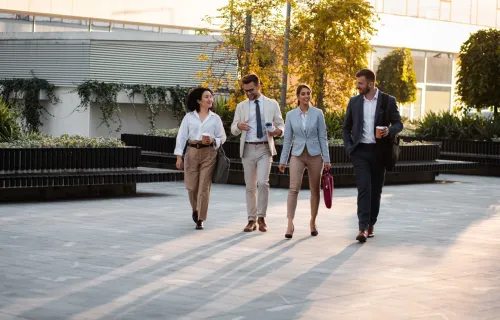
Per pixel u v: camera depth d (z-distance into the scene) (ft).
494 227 43.65
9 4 110.42
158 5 121.80
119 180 54.24
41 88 105.91
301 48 88.53
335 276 28.35
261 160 39.14
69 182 51.44
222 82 84.02
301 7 89.81
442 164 77.51
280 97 83.87
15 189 52.65
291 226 37.52
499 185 76.38
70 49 105.09
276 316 22.33
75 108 104.47
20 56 108.68
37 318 21.56
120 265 29.55
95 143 55.88
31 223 40.78
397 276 28.60
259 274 28.40
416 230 41.50
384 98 36.83
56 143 54.24
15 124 56.75
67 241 35.04
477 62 100.22
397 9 152.15
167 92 107.86
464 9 162.81
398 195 62.44
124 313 22.33
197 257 31.58
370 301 24.49
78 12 115.24
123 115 106.01
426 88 158.61
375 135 36.76
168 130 79.56
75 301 23.66
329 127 76.89
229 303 23.80
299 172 37.70
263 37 80.53
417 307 23.80
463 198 61.21
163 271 28.58
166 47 107.86
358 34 89.56
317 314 22.66
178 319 21.79
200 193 39.63
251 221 39.37
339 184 70.79
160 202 52.60
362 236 36.50
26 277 27.07
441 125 97.25
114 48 105.19
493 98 100.68
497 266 31.22
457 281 27.94
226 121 72.74
